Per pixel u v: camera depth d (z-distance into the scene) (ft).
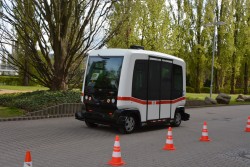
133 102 39.68
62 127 42.16
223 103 100.17
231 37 159.53
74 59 63.82
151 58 42.01
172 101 46.29
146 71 41.34
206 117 63.10
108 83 39.60
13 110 50.80
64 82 63.26
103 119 39.70
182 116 49.62
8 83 145.79
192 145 34.50
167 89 45.14
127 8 65.10
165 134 40.70
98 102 40.14
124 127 38.96
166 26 100.53
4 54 61.36
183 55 154.61
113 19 65.05
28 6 58.18
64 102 54.54
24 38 59.77
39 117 49.16
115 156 25.07
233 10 163.32
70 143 32.58
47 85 64.44
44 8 59.93
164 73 44.37
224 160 28.37
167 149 31.50
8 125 41.57
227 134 43.14
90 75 41.73
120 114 38.68
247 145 35.96
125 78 38.73
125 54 39.19
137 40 94.94
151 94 42.27
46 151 28.66
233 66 168.35
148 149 31.37
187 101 85.30
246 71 179.11
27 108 51.62
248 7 167.43
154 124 43.01
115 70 39.40
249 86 198.90
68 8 60.70
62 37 61.87
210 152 31.42
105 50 41.24
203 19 155.12
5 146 30.04
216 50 161.17
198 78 160.04
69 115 53.42
